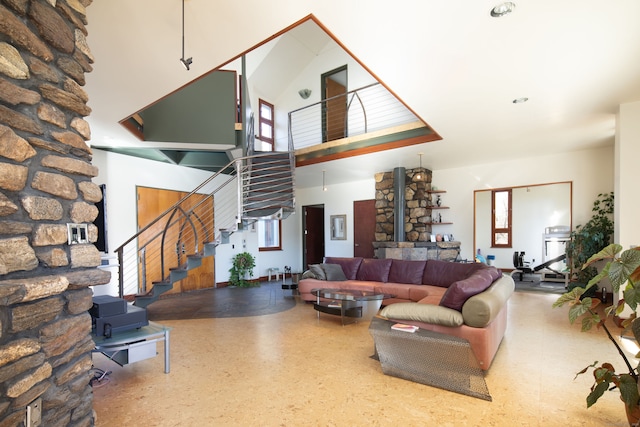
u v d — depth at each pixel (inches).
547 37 102.0
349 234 351.6
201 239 296.2
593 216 235.1
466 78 128.3
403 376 110.6
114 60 114.0
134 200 250.1
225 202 320.2
